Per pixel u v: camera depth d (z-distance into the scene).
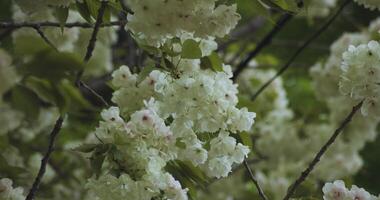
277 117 8.59
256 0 4.43
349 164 8.54
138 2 4.13
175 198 4.22
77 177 7.55
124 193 4.14
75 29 6.09
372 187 10.20
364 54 4.29
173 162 4.63
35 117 5.30
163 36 4.27
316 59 9.60
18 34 5.62
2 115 7.11
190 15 4.12
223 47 8.22
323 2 8.24
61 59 4.16
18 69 4.37
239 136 4.53
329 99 8.37
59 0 4.31
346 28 9.40
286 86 9.45
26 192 6.39
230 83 4.41
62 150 7.41
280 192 8.23
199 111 4.23
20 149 7.27
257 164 8.61
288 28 9.86
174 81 4.30
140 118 4.27
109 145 4.23
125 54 8.58
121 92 4.58
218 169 4.39
